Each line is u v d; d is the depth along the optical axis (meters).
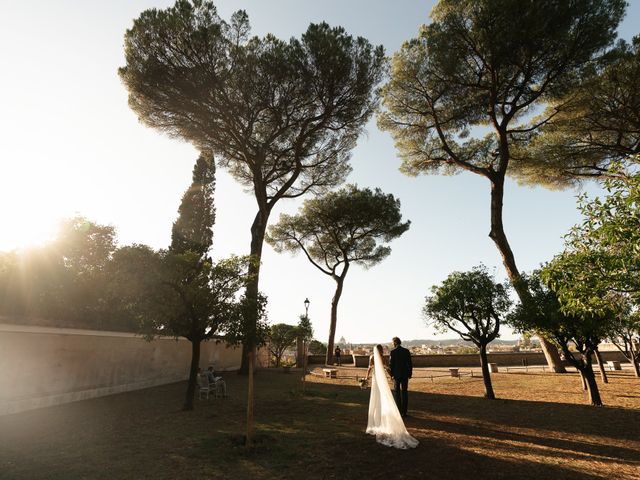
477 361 29.28
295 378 20.75
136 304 9.92
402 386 9.66
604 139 22.38
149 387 16.44
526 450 6.61
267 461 6.16
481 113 22.73
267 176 23.16
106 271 10.35
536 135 23.17
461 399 12.61
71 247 17.58
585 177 24.20
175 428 8.52
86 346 13.02
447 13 19.81
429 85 21.88
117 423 9.08
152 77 18.34
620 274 5.49
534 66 20.09
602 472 5.50
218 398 13.25
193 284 10.41
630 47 18.91
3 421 9.17
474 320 13.30
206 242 30.69
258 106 19.97
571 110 21.02
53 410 10.68
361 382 16.20
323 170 25.02
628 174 5.65
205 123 20.03
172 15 17.58
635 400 11.57
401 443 6.81
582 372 11.50
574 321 10.85
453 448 6.73
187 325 10.88
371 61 20.80
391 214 31.77
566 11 18.03
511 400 12.31
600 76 19.61
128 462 6.16
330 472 5.64
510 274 20.64
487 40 19.25
